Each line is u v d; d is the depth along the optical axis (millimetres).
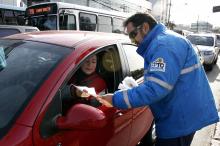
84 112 2076
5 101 2139
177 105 2604
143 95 2387
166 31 2592
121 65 3188
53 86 2168
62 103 2293
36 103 2051
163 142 2740
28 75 2303
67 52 2498
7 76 2359
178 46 2486
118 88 2961
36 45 2668
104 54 2975
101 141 2572
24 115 1994
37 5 12492
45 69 2320
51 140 2025
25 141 1888
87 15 13406
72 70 2332
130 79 2818
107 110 2650
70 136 2184
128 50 3500
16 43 2775
